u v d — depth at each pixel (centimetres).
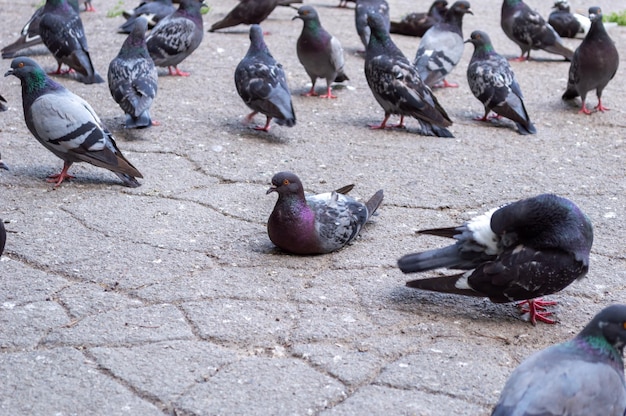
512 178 467
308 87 545
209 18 647
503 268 396
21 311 402
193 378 385
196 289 411
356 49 599
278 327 399
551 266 395
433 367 389
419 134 502
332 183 462
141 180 461
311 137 495
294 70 564
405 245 430
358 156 481
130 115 485
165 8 610
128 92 487
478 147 491
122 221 437
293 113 488
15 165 468
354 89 545
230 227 437
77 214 440
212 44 595
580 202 452
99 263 419
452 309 407
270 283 414
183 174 465
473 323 402
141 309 404
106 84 540
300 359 391
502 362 391
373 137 498
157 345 393
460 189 459
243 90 490
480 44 512
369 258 425
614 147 493
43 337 395
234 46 593
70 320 400
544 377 300
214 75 553
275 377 386
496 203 452
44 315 400
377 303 407
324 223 422
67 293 408
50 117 449
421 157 481
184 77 549
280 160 476
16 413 357
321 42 521
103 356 390
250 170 469
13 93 524
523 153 486
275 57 578
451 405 368
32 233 430
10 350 391
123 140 487
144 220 438
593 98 539
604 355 320
